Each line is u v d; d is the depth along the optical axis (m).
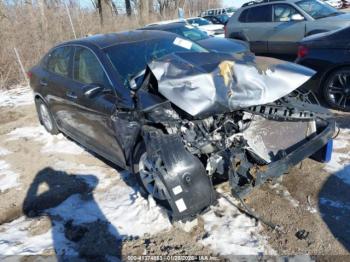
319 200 3.20
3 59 10.30
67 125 4.81
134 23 20.59
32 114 6.99
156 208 3.22
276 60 3.66
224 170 2.85
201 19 15.77
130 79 3.55
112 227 3.12
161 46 4.09
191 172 2.71
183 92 2.93
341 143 4.20
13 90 9.55
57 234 3.12
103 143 3.90
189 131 2.93
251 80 3.06
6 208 3.66
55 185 3.98
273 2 9.24
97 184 3.88
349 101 5.21
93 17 16.39
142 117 3.06
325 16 8.45
